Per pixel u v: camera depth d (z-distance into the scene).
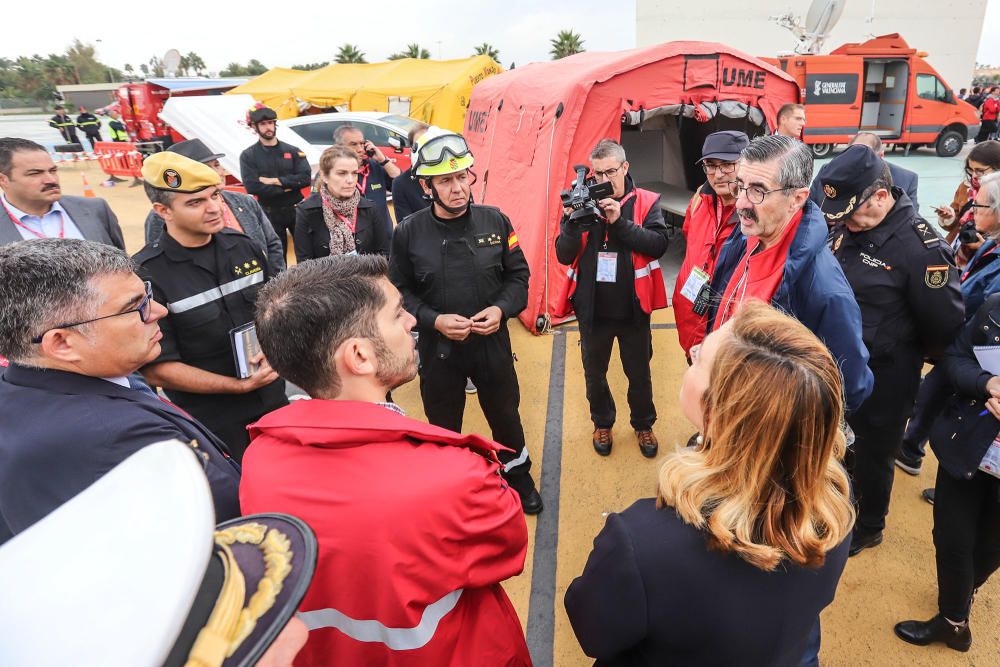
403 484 0.84
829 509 0.82
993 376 1.56
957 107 12.61
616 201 2.64
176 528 0.38
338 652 0.89
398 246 2.40
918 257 1.89
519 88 5.58
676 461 0.90
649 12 20.05
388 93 12.41
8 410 1.10
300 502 0.84
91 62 82.31
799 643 0.86
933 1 19.36
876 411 2.11
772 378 0.77
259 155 5.71
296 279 0.99
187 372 1.93
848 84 12.07
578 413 3.55
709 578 0.79
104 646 0.33
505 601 1.06
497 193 5.73
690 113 4.58
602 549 0.88
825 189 1.97
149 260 1.88
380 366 0.99
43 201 2.69
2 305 1.09
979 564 1.80
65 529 0.39
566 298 3.01
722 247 2.19
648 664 0.89
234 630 0.48
